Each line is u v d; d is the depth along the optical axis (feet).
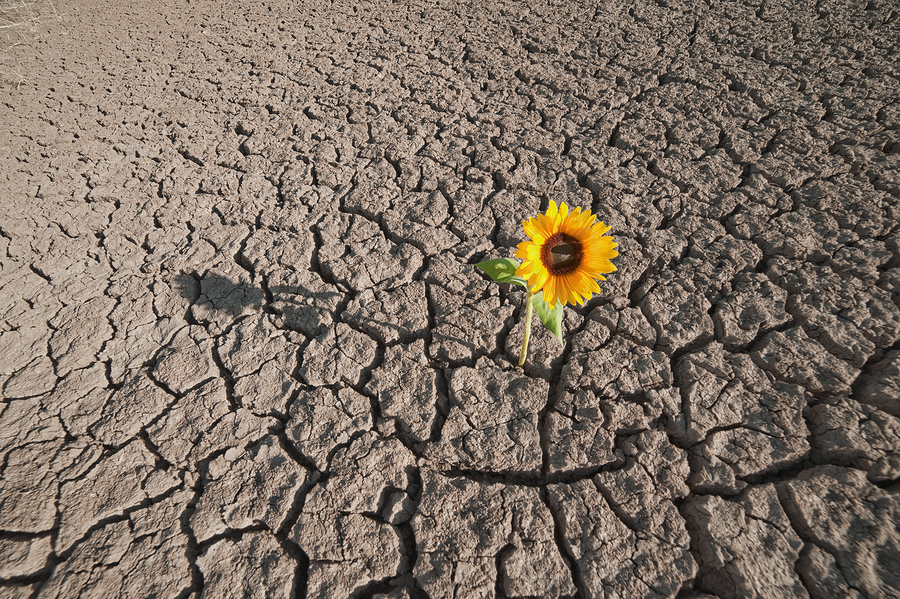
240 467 2.26
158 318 2.86
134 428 2.40
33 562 2.02
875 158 3.22
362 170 3.70
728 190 3.24
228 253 3.19
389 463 2.25
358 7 6.00
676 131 3.68
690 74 4.19
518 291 2.84
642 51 4.58
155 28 5.91
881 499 1.91
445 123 4.04
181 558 2.02
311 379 2.54
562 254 1.98
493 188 3.50
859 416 2.12
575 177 3.48
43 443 2.36
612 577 1.89
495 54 4.81
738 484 2.04
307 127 4.13
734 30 4.67
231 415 2.43
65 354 2.71
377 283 2.97
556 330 2.07
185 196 3.59
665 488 2.08
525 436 2.29
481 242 3.12
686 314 2.63
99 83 4.90
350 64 4.89
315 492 2.17
